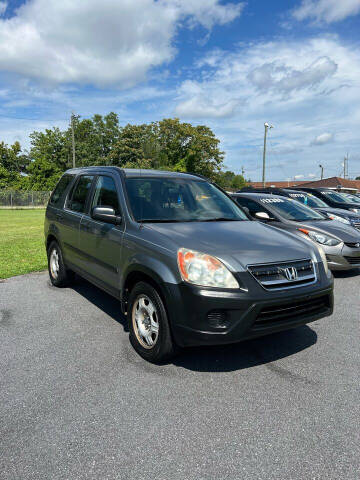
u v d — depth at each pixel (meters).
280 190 10.53
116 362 3.39
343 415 2.60
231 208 4.57
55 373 3.18
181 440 2.33
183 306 2.94
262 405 2.72
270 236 3.64
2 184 55.62
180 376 3.14
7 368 3.28
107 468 2.09
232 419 2.55
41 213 31.17
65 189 5.65
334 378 3.12
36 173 56.59
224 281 2.92
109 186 4.42
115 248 3.84
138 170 4.62
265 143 36.22
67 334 4.05
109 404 2.72
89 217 4.58
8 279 6.50
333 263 6.52
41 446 2.27
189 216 4.07
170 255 3.12
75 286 6.03
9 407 2.68
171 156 58.09
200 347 3.71
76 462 2.13
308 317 3.23
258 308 2.90
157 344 3.23
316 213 7.69
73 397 2.81
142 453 2.21
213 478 2.02
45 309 4.89
